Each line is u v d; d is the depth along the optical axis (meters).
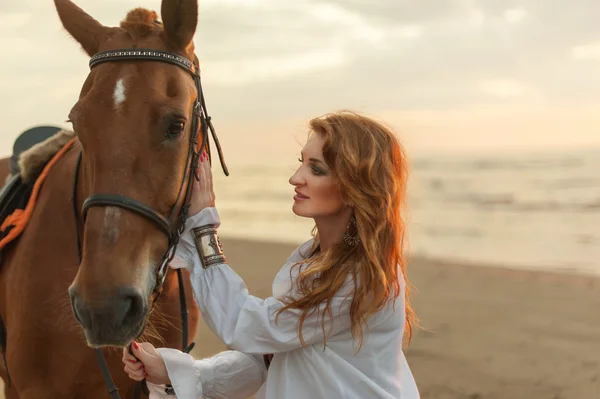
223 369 1.90
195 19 1.88
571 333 5.34
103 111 1.69
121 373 2.17
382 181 1.71
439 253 9.64
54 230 2.17
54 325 2.11
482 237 11.05
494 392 4.02
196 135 1.86
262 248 10.09
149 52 1.81
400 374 1.75
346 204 1.74
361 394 1.67
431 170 22.77
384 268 1.68
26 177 2.45
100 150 1.67
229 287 1.71
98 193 1.65
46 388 2.19
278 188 21.78
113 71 1.77
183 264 1.79
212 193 1.89
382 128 1.78
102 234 1.62
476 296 6.74
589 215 12.80
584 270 8.26
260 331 1.67
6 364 2.33
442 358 4.69
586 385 4.15
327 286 1.66
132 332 1.62
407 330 1.93
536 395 3.98
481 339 5.17
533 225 11.98
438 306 6.30
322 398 1.68
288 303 1.67
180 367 1.78
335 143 1.72
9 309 2.28
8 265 2.33
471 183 18.61
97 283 1.57
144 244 1.68
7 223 2.36
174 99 1.75
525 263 8.77
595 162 23.16
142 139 1.69
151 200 1.70
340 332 1.70
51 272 2.14
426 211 13.94
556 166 22.47
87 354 2.11
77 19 2.01
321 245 1.86
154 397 1.89
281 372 1.76
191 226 1.76
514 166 22.98
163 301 2.23
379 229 1.68
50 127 3.05
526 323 5.67
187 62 1.88
